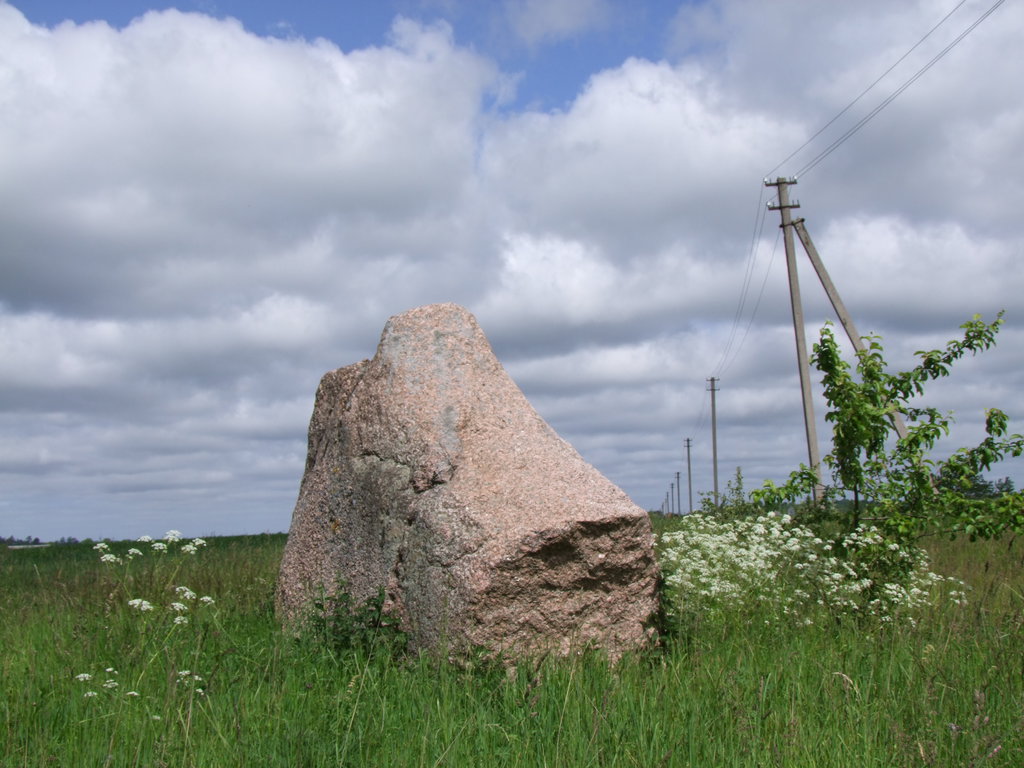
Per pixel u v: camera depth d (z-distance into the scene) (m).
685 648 6.55
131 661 6.16
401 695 5.36
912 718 5.00
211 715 4.93
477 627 5.94
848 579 8.66
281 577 8.49
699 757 4.48
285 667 5.86
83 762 4.34
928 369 9.23
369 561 7.11
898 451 9.10
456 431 7.01
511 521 6.19
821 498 9.69
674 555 8.42
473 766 4.38
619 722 4.75
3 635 7.61
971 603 8.64
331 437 8.38
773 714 4.90
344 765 4.33
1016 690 5.54
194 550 8.25
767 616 7.62
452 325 7.78
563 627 6.14
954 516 8.88
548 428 7.30
